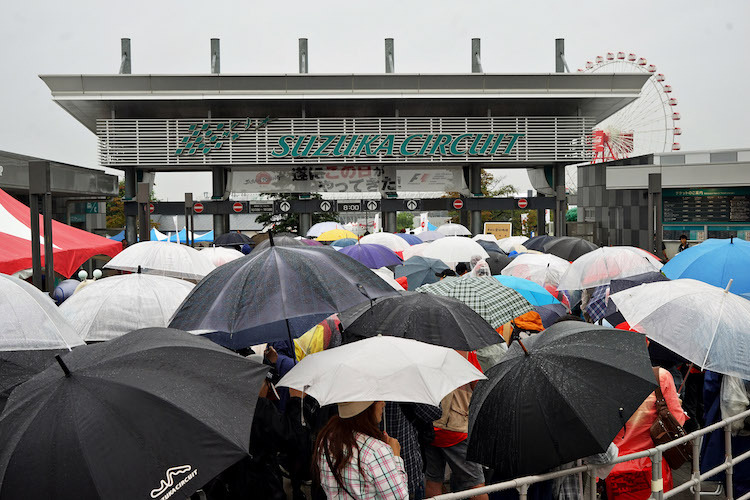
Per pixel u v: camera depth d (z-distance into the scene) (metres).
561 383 4.00
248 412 3.15
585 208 42.47
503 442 4.02
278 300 4.27
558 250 13.09
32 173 8.15
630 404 3.97
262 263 4.52
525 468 3.95
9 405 2.98
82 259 10.63
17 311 4.25
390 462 3.66
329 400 3.66
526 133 39.06
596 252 9.16
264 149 38.69
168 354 3.26
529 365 4.14
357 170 40.16
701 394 6.87
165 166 39.50
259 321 4.20
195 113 39.34
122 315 5.77
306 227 40.12
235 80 36.16
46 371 3.19
